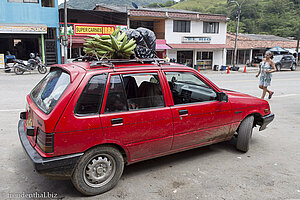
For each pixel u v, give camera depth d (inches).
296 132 227.1
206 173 148.4
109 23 938.7
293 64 1067.3
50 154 108.4
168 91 139.9
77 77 114.8
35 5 824.3
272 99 377.1
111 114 120.5
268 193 129.0
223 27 1161.4
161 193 126.6
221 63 1183.6
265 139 209.0
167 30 1030.4
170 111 138.9
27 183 133.0
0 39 874.8
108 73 122.4
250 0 2896.2
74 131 111.3
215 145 194.2
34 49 913.5
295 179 143.9
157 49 981.8
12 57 842.8
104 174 124.2
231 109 164.9
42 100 124.2
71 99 111.0
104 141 119.4
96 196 123.0
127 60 132.4
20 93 380.5
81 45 903.1
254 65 1285.7
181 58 1085.8
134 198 121.9
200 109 150.2
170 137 141.4
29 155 111.7
